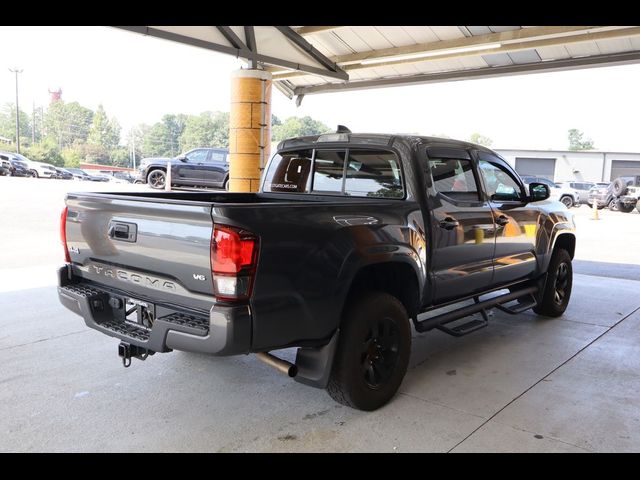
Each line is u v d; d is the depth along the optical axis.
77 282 3.79
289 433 3.26
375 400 3.55
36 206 16.22
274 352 4.77
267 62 9.80
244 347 2.82
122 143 102.69
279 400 3.73
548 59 10.42
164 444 3.12
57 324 5.43
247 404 3.66
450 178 4.30
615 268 9.61
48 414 3.46
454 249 4.24
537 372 4.33
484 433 3.28
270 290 2.89
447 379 4.16
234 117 10.12
